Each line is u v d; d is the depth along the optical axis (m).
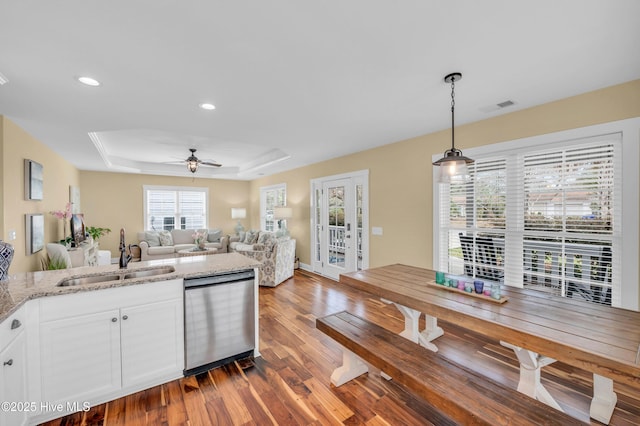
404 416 1.82
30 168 3.32
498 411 1.26
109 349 1.92
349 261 5.03
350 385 2.13
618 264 2.33
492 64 1.96
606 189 2.38
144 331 2.04
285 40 1.67
